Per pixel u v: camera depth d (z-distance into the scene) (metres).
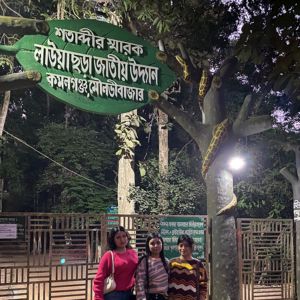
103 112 4.93
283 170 6.70
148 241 4.06
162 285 3.97
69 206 13.88
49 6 9.77
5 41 9.12
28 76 4.56
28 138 16.47
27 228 5.74
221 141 5.04
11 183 15.81
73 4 7.05
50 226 5.87
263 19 3.27
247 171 10.43
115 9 6.64
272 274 7.19
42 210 16.88
